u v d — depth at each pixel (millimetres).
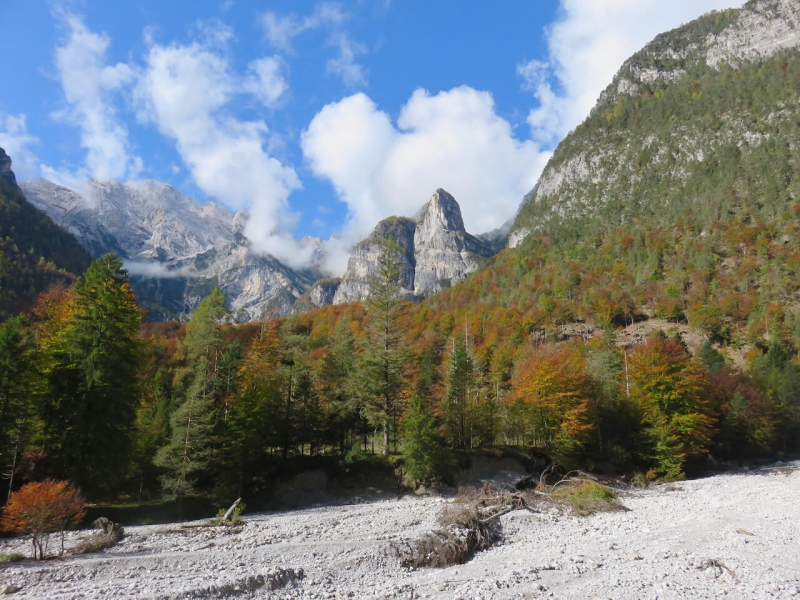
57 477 31750
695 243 150250
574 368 55938
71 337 34844
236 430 39031
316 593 17266
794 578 18141
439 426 53844
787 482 47438
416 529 28359
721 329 113125
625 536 26078
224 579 18016
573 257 177375
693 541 24484
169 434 44531
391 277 56562
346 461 45625
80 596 16125
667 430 51062
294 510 40281
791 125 184625
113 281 37375
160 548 24562
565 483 43938
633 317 129875
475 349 96625
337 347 65688
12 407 32375
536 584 17625
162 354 73438
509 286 167125
